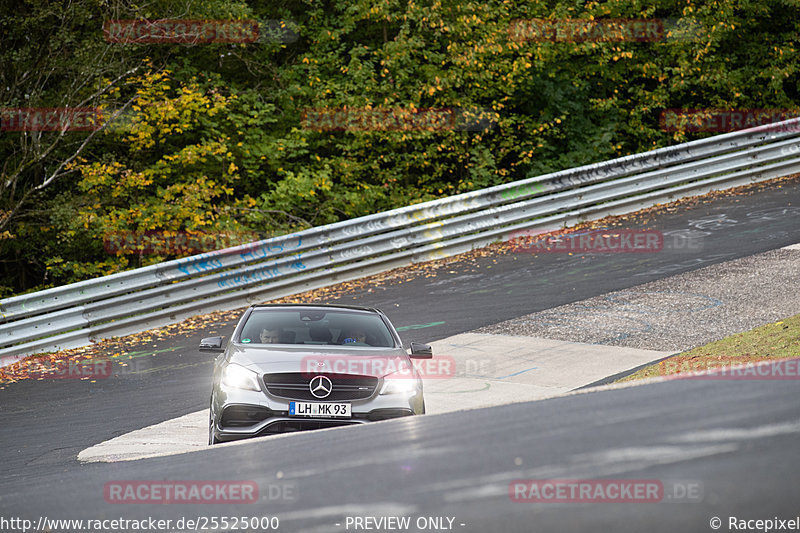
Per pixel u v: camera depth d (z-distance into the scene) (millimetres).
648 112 105875
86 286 56500
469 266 66062
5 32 79625
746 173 83000
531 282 58906
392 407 28203
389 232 73375
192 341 54094
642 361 39406
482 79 94812
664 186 80312
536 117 103438
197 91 84000
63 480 8375
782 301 46594
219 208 83688
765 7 103375
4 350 51781
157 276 59812
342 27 99250
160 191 81688
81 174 86750
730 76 102938
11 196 79750
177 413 37562
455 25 95750
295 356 29094
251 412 27719
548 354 42438
